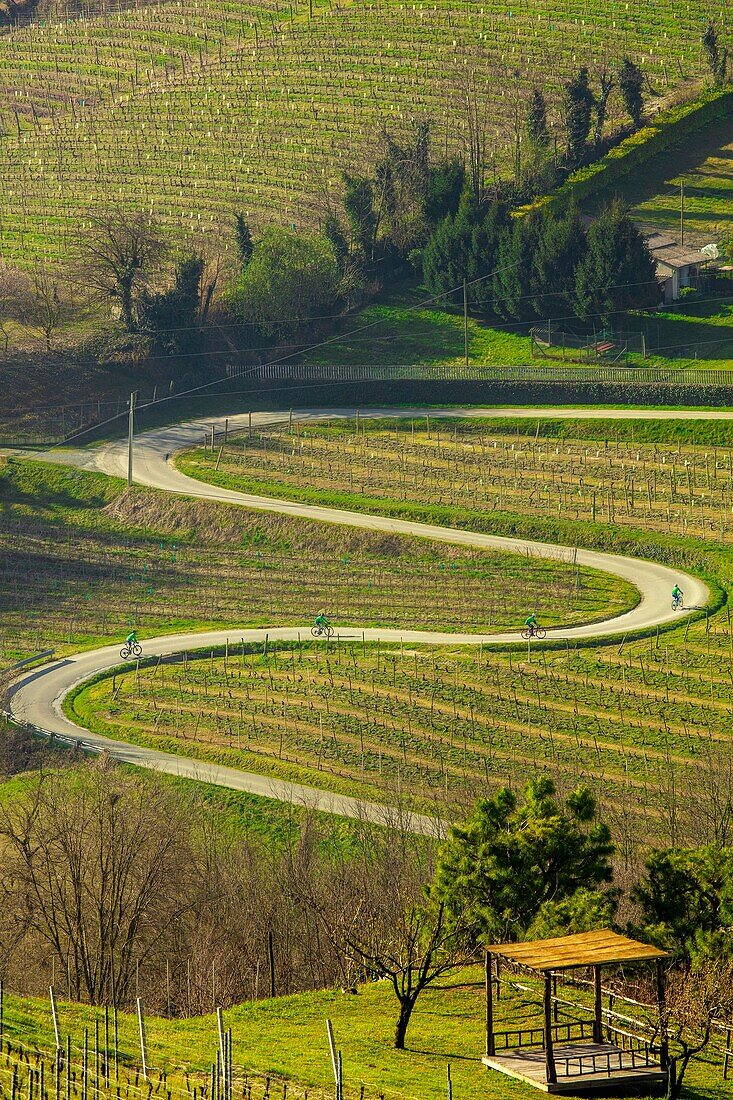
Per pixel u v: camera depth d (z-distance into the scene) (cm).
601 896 12450
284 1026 12244
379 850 17725
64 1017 11450
